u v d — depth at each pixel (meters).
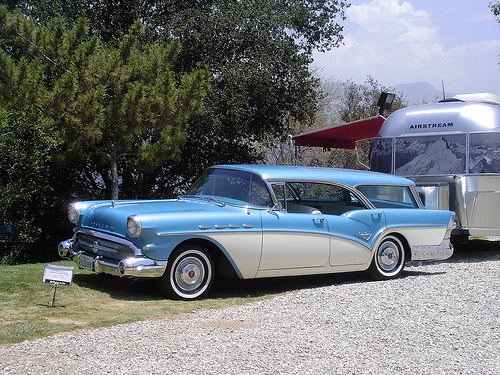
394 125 10.81
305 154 29.70
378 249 7.53
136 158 13.59
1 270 7.09
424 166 10.33
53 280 5.37
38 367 3.65
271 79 17.41
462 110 10.09
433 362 4.05
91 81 12.27
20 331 4.43
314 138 14.73
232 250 6.24
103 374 3.57
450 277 7.76
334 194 7.36
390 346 4.43
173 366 3.76
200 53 16.88
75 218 6.78
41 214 15.59
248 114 17.59
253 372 3.71
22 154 12.42
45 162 13.54
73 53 12.45
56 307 5.32
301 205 7.01
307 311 5.59
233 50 17.16
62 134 11.98
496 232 9.76
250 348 4.25
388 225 7.51
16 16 12.59
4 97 11.34
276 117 18.77
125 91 12.83
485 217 9.74
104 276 7.09
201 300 6.07
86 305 5.48
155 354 4.00
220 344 4.32
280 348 4.27
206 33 16.53
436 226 7.93
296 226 6.68
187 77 12.67
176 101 12.59
